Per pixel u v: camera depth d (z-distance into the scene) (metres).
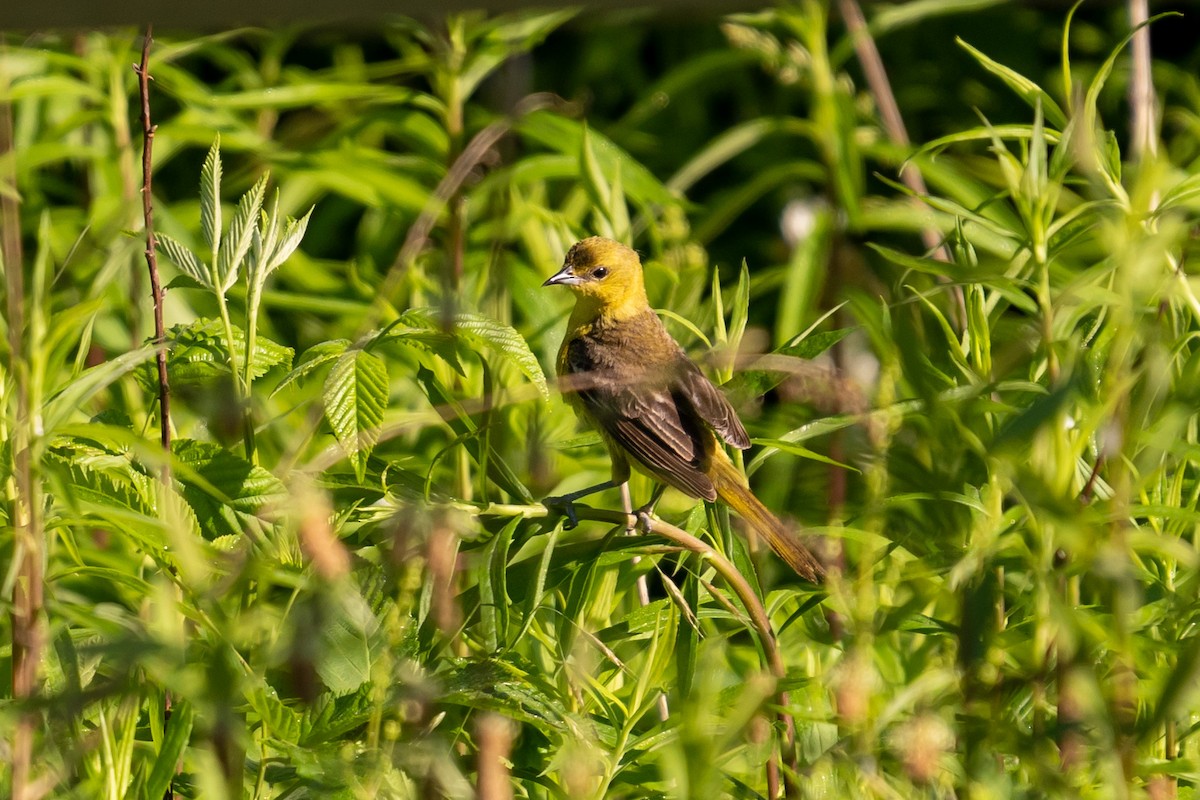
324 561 6.26
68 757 6.62
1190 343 8.43
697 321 11.31
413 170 13.65
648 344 11.28
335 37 13.29
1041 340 7.69
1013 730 6.35
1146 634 7.23
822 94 13.50
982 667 6.70
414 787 7.07
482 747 6.49
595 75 19.06
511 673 7.06
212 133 12.90
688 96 18.91
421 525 6.79
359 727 7.14
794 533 9.45
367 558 7.46
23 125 14.07
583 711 7.82
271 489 7.37
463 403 8.39
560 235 12.77
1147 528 7.76
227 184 14.73
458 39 12.67
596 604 8.78
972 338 8.16
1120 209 7.32
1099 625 6.37
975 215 8.21
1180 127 13.62
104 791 6.76
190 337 8.16
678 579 11.69
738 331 9.40
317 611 6.21
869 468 7.50
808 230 12.95
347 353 7.50
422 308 7.72
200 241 13.77
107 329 11.69
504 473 8.21
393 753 6.51
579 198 13.96
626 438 9.94
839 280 12.23
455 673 7.01
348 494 7.95
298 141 14.54
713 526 9.06
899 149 12.84
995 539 6.75
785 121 13.80
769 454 8.86
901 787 6.69
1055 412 5.97
